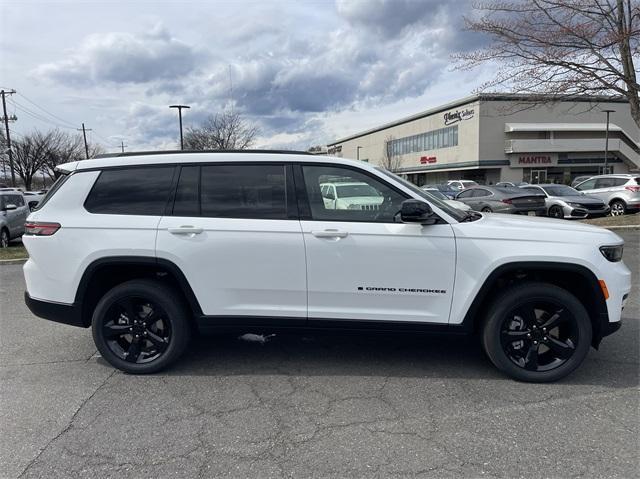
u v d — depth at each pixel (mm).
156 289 4117
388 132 85312
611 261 3867
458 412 3455
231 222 4027
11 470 2807
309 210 4027
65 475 2754
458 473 2740
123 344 4281
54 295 4203
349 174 4059
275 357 4562
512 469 2771
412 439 3102
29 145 60844
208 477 2730
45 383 4039
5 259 11367
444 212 3988
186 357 4590
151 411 3516
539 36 12086
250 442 3086
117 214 4137
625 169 59875
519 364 3961
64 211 4203
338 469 2791
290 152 4168
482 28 12281
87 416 3449
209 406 3586
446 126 64562
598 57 12008
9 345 5027
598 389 3807
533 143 56750
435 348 4754
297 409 3525
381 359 4484
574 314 3832
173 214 4102
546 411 3453
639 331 5148
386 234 3904
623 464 2807
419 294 3932
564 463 2824
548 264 3795
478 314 4105
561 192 17188
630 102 12875
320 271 3965
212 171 4148
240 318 4086
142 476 2742
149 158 4211
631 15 11609
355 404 3594
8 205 14414
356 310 4008
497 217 4379
